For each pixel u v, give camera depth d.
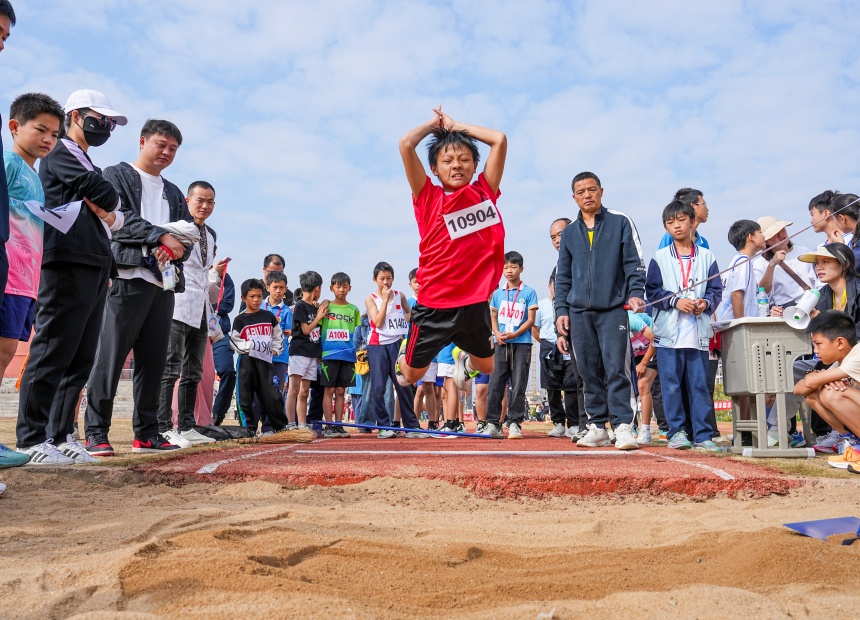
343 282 8.89
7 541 2.42
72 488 3.72
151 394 5.41
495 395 8.10
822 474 4.21
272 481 3.95
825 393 4.29
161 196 5.40
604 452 5.39
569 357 7.64
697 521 2.95
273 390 7.67
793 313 5.13
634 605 1.70
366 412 10.34
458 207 4.00
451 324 4.14
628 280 5.79
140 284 5.02
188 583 1.80
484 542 2.53
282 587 1.81
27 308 3.94
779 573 1.99
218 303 7.10
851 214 5.58
